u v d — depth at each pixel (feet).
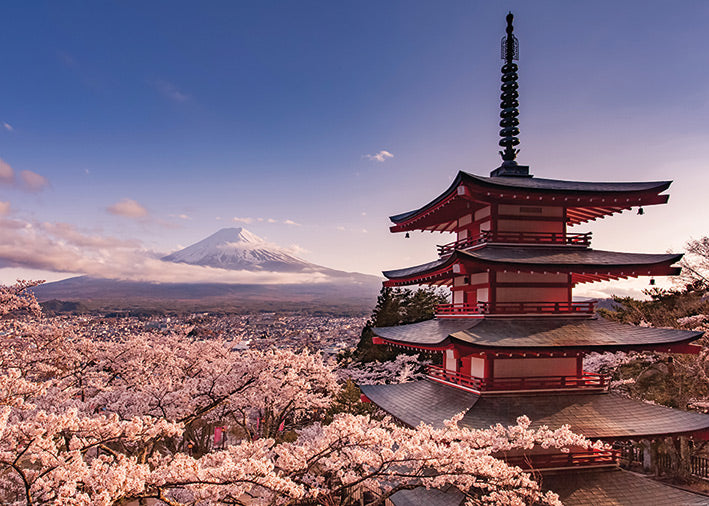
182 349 92.99
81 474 25.30
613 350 47.78
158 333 104.47
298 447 33.71
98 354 76.23
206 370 83.05
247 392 66.95
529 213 55.16
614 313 119.24
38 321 74.74
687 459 76.28
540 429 39.01
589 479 44.93
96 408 61.05
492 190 50.60
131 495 28.07
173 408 60.23
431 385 59.26
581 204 53.47
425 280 64.23
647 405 49.21
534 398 49.03
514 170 63.41
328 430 34.81
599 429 44.32
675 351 48.24
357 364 136.77
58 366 73.31
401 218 70.44
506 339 47.44
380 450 36.32
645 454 81.87
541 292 53.52
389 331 66.08
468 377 52.03
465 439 37.73
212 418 82.89
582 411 47.21
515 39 66.23
